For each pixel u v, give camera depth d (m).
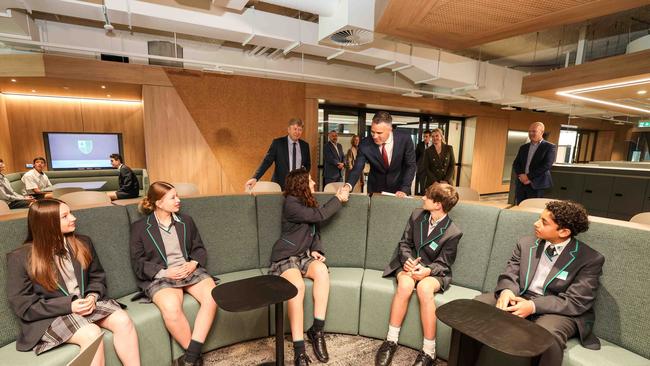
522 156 3.91
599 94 4.36
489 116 7.70
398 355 1.97
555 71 3.96
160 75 4.26
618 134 9.45
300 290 1.89
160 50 4.26
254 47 5.09
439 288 1.92
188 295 1.86
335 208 2.27
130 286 1.92
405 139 2.53
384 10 2.27
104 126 5.44
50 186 4.72
